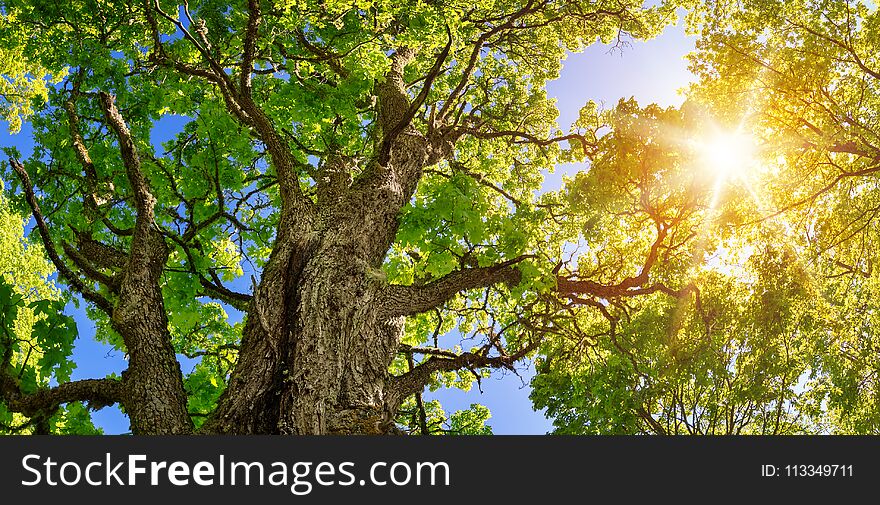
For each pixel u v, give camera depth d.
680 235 12.05
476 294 13.05
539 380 13.98
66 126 10.57
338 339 7.22
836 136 12.66
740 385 12.59
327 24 12.06
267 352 6.98
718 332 12.33
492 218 9.05
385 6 10.43
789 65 12.94
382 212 8.99
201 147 10.91
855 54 12.73
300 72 11.70
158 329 7.08
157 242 7.70
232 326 12.02
